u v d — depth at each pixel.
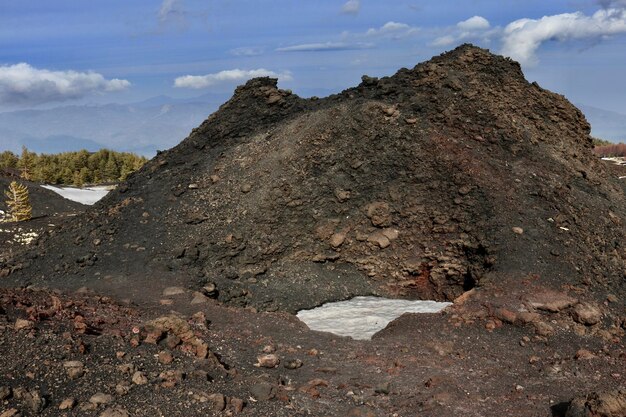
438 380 15.38
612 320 21.45
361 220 30.25
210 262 28.05
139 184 35.47
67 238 30.80
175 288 24.45
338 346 18.70
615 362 17.16
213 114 40.81
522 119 36.03
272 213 30.33
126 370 12.86
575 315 21.23
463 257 27.98
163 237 29.55
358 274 29.17
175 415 11.55
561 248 26.11
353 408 13.55
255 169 32.91
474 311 21.64
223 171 33.72
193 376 13.49
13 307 14.98
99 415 11.01
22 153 98.25
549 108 38.62
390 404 14.03
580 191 31.50
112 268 27.28
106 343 14.06
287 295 26.67
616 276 25.16
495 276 24.34
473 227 28.22
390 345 18.89
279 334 19.77
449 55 39.34
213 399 12.30
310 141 33.41
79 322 14.68
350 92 38.56
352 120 34.03
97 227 31.08
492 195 29.30
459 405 13.91
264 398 13.24
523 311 20.98
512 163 31.89
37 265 28.64
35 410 10.76
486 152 32.34
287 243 29.45
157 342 14.98
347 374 16.12
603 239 27.80
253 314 21.97
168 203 32.09
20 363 11.98
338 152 32.75
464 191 29.75
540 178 30.78
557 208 28.70
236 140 37.22
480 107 34.91
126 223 30.98
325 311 25.55
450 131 33.38
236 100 41.12
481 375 16.27
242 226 29.83
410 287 28.84
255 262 28.47
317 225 30.09
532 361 17.48
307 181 31.72
